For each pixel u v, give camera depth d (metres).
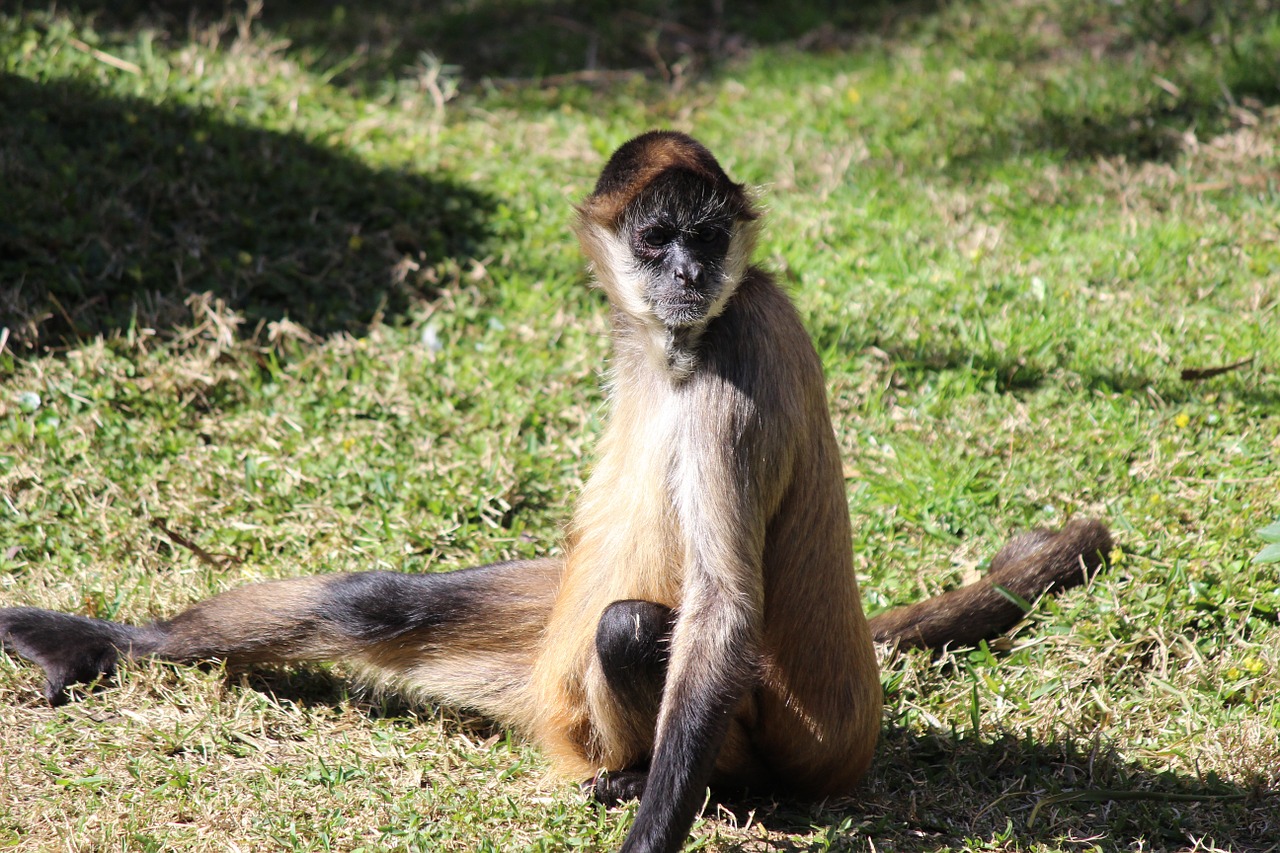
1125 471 11.41
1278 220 15.02
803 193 16.77
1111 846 7.69
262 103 17.42
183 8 21.39
